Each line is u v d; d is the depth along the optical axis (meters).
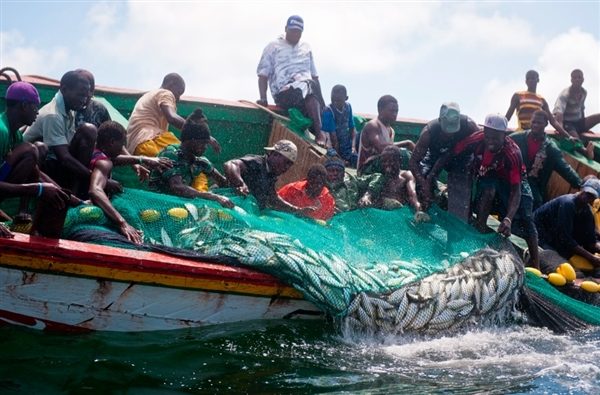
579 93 12.87
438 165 9.15
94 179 7.22
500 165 9.01
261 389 5.98
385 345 7.17
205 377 6.14
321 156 10.64
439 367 6.69
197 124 8.02
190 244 7.25
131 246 6.92
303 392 5.96
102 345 6.49
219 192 8.30
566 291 9.11
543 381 6.46
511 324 8.05
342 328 7.18
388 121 10.69
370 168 9.29
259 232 7.32
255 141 11.55
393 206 8.85
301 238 7.55
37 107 6.96
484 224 9.10
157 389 5.87
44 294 6.44
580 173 12.14
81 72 8.67
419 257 8.05
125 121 9.98
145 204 7.50
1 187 6.32
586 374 6.67
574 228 9.81
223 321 7.10
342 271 7.25
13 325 6.48
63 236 7.02
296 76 11.77
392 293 7.31
